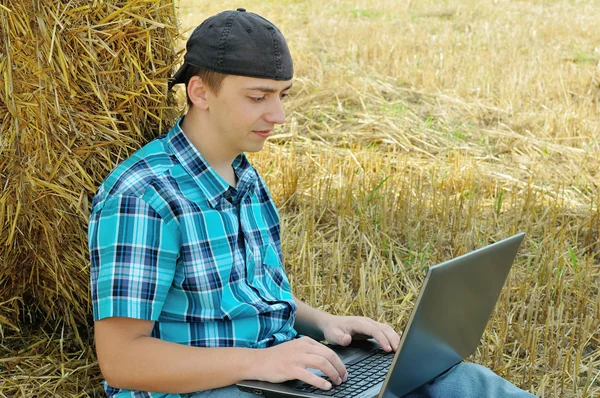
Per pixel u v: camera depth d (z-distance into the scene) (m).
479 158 5.42
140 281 1.88
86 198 2.55
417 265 3.90
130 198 1.91
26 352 2.84
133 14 2.41
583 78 7.32
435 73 7.44
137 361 1.89
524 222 4.40
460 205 4.38
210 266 2.00
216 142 2.07
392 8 11.72
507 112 6.37
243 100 1.99
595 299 3.62
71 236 2.62
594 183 5.03
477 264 1.87
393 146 5.54
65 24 2.33
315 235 4.12
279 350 1.94
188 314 2.00
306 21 10.66
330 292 3.47
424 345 1.84
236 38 1.96
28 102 2.35
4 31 2.27
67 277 2.71
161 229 1.92
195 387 1.91
